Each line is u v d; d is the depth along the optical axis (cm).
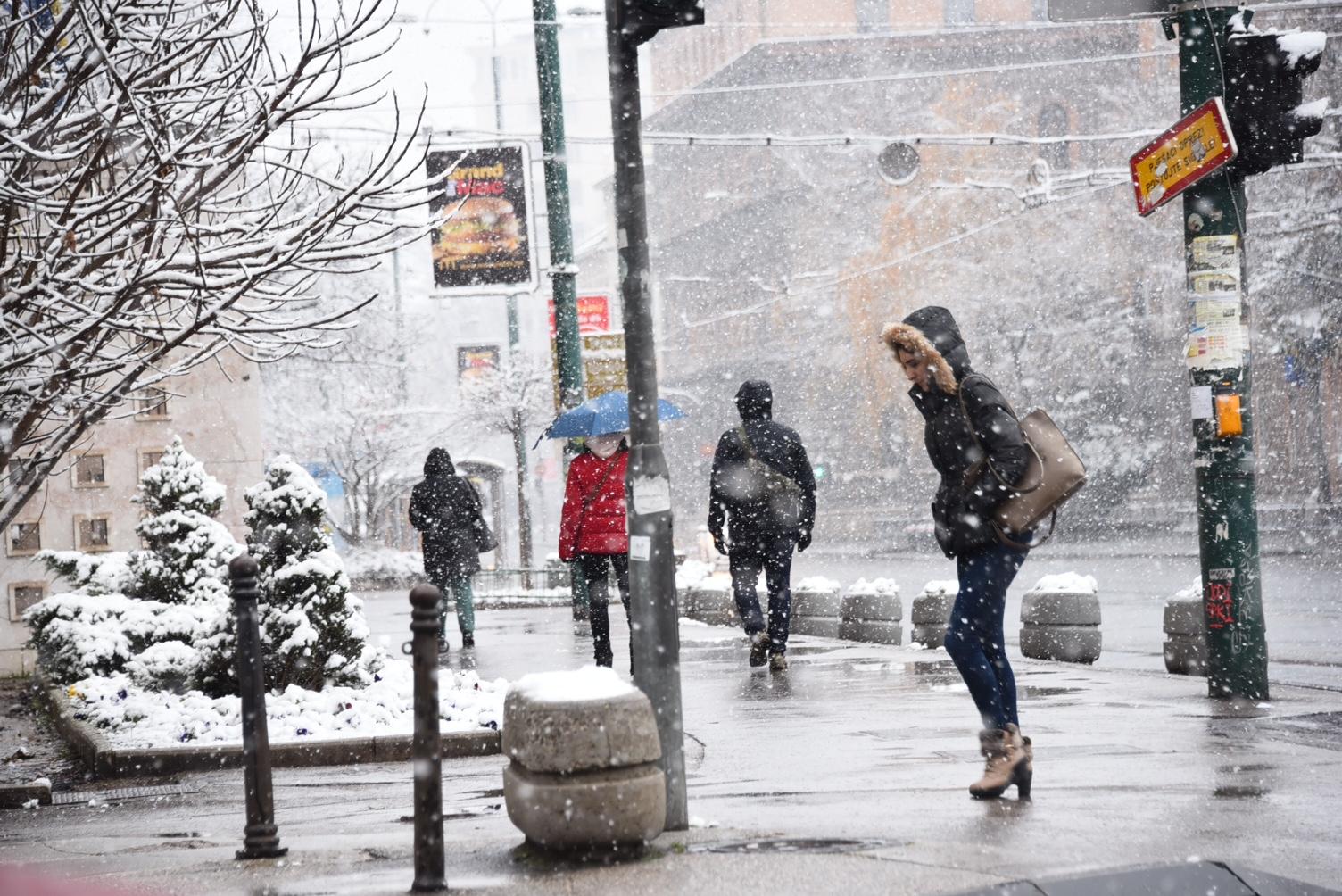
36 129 957
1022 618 1639
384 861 675
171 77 1084
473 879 602
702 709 1255
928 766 909
